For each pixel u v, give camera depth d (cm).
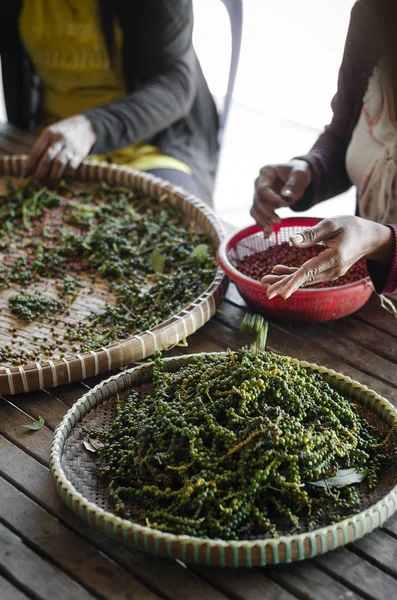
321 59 477
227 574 118
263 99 464
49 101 297
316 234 148
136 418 139
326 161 211
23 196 243
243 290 183
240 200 394
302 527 120
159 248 211
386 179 190
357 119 202
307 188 211
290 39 496
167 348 170
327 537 114
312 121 449
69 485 123
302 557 114
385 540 124
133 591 115
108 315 184
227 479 121
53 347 172
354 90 201
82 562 120
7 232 223
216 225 211
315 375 146
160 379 146
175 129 294
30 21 279
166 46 269
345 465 129
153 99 265
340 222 151
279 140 435
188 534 116
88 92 288
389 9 168
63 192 246
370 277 169
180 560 114
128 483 130
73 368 160
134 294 191
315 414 133
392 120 181
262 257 198
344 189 221
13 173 255
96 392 147
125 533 114
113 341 173
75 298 193
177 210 230
